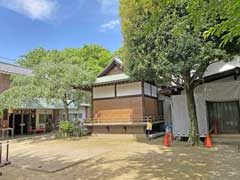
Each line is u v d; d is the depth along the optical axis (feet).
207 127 37.65
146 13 27.58
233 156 24.31
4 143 44.86
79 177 18.01
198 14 11.37
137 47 29.89
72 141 45.52
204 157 24.21
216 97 37.78
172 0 12.96
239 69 35.73
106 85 54.39
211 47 24.25
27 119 67.72
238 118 37.17
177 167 20.02
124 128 50.80
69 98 54.85
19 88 45.88
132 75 33.78
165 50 26.04
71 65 51.39
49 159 26.21
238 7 9.00
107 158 25.55
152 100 56.59
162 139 44.42
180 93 41.16
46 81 47.24
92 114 56.44
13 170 21.26
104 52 105.09
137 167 20.52
